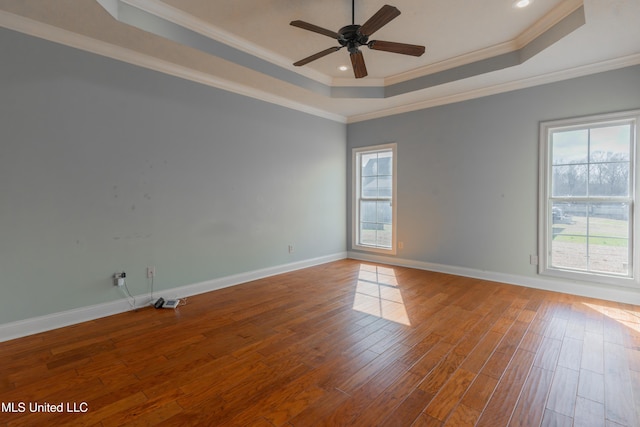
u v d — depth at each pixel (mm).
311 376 2049
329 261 5527
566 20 2787
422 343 2492
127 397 1840
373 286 4027
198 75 3658
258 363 2211
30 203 2639
